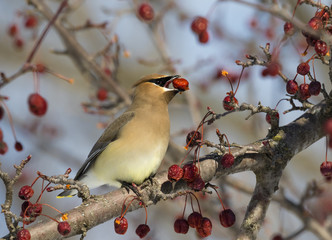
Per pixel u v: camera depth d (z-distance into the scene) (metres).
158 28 14.07
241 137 18.27
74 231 7.91
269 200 8.48
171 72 13.56
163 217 14.72
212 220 12.33
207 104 18.58
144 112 10.48
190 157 12.97
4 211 7.07
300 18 14.60
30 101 9.04
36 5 12.45
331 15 7.20
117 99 13.68
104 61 13.45
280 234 10.95
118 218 7.62
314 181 10.92
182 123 17.80
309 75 7.64
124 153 10.21
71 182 7.79
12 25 13.47
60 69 19.06
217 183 12.43
